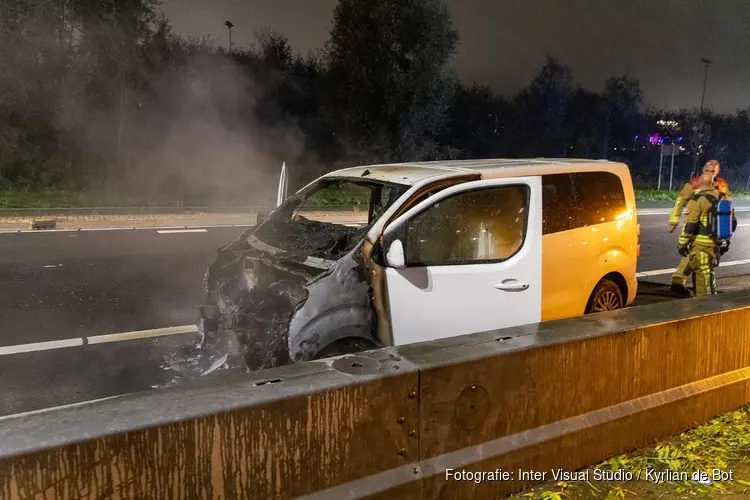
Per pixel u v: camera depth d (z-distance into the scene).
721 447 3.77
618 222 5.55
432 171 4.81
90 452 2.01
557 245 4.96
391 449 2.72
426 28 25.16
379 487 2.66
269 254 4.82
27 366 5.34
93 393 4.82
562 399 3.31
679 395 3.84
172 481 2.18
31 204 16.92
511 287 4.57
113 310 7.13
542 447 3.22
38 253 10.20
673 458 3.57
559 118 40.06
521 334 3.35
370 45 25.14
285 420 2.41
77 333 6.28
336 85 26.08
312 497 2.50
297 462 2.46
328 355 4.07
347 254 4.21
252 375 2.61
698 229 7.28
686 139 39.53
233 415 2.29
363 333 4.14
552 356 3.24
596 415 3.46
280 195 6.11
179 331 6.41
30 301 7.37
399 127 26.19
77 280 8.48
